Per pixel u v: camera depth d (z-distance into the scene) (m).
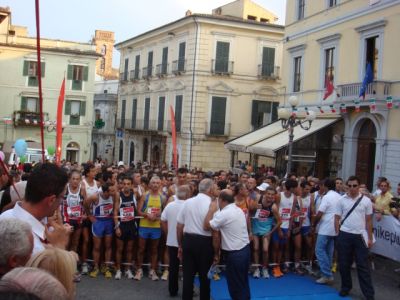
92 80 40.53
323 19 24.31
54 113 39.50
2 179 5.73
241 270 7.53
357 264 9.05
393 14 19.59
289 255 11.04
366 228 9.24
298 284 10.00
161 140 40.12
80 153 40.53
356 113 21.42
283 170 24.97
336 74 23.20
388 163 19.58
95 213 9.77
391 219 10.82
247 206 10.25
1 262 2.66
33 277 1.89
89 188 9.88
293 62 26.98
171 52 38.88
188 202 7.94
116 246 9.91
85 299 8.36
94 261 9.81
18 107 38.47
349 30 22.30
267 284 9.89
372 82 19.73
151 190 9.90
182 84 36.66
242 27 35.59
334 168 23.39
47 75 39.19
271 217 10.45
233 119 36.12
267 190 10.34
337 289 9.73
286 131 25.28
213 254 7.80
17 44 38.03
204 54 35.25
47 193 3.57
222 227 7.55
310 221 11.09
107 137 54.69
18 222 2.83
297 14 26.92
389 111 19.59
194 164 35.53
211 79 35.53
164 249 10.07
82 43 40.31
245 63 36.16
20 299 1.64
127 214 9.77
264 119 36.94
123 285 9.36
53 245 3.63
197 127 35.44
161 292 9.05
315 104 24.52
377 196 11.76
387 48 19.94
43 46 39.03
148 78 42.38
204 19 34.75
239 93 36.16
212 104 35.66
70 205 9.50
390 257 10.84
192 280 7.80
